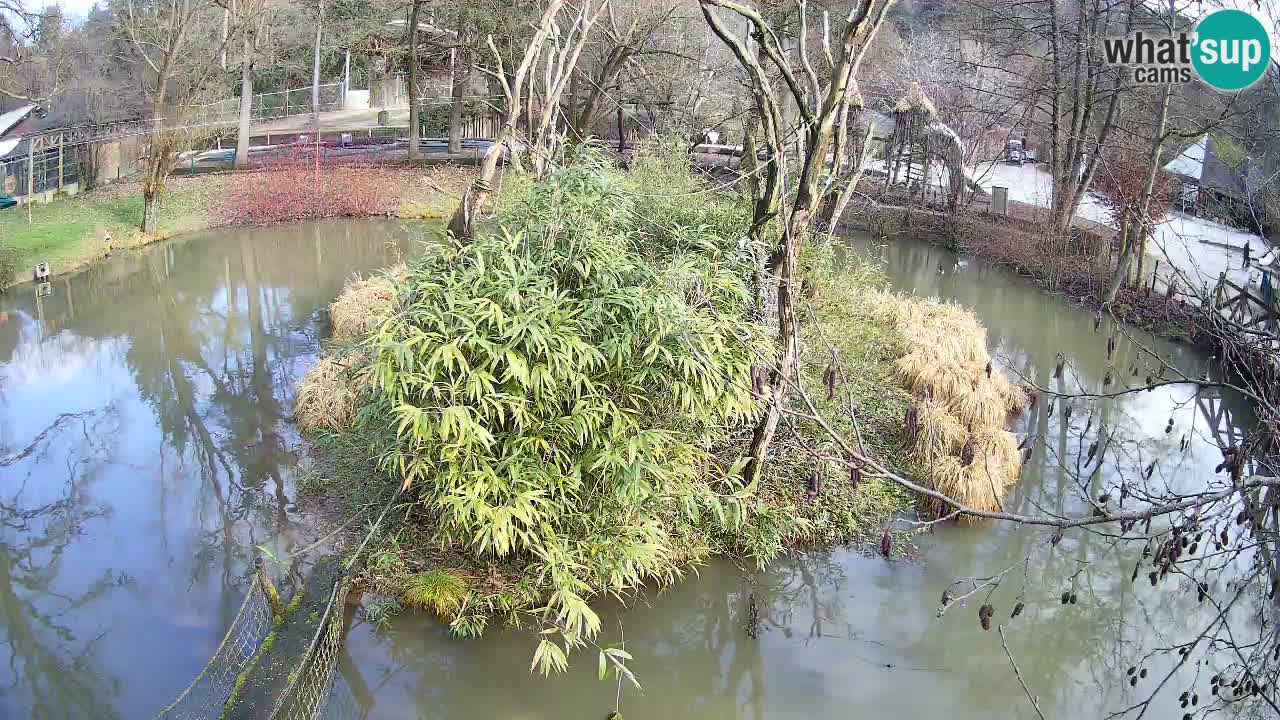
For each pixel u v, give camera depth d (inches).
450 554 316.8
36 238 764.0
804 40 323.3
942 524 360.8
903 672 286.4
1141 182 588.4
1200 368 519.2
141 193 956.6
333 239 870.4
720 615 310.2
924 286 725.9
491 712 263.3
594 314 285.0
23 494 398.6
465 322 269.4
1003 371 529.3
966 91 983.6
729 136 983.6
